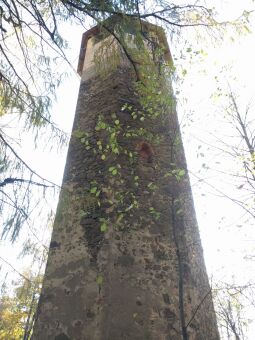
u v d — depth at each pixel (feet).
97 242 15.97
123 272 15.05
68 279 15.35
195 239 18.33
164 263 16.02
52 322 14.30
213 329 15.78
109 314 13.71
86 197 16.22
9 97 11.70
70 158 20.59
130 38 14.34
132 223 16.74
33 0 11.93
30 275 23.09
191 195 20.24
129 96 22.59
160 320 14.21
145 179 18.76
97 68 15.99
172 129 21.65
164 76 16.87
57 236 17.10
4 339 36.73
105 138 20.12
